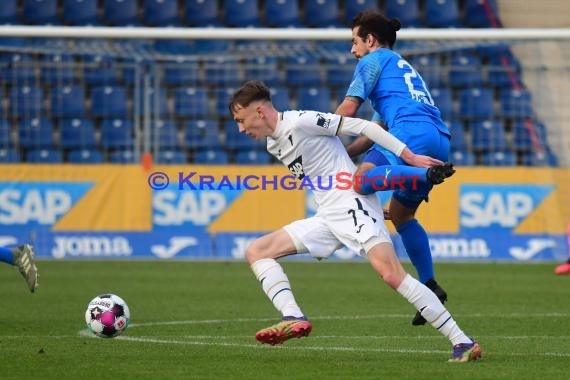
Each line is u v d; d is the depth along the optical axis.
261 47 60.84
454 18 70.62
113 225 53.81
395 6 70.81
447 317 22.34
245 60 64.31
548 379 20.55
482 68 59.12
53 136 61.19
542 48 64.44
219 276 46.56
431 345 26.27
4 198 53.19
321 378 20.53
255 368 21.98
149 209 53.84
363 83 24.89
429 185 24.34
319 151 22.34
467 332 29.31
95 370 21.64
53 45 59.44
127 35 49.72
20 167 53.41
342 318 32.50
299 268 51.34
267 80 65.12
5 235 53.16
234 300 37.62
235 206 53.84
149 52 60.19
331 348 25.66
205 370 21.67
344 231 22.17
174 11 70.00
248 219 53.84
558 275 47.66
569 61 63.81
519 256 54.16
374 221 22.11
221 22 70.38
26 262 27.31
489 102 62.81
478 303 37.03
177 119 62.31
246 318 32.41
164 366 22.28
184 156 60.50
